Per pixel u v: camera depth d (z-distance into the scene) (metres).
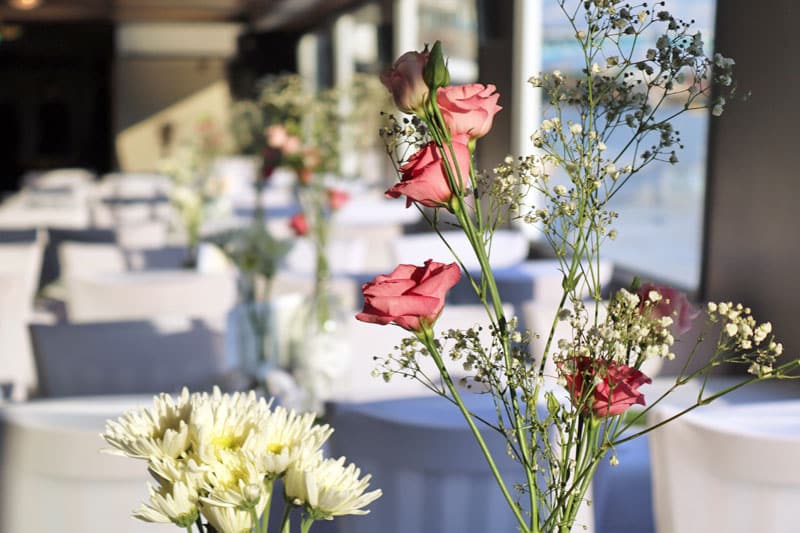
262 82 3.67
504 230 6.74
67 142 20.66
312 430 0.80
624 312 0.77
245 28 17.41
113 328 2.83
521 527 0.81
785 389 2.67
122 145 17.94
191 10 15.78
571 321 0.79
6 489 1.78
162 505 0.73
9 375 3.38
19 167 21.14
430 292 0.78
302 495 0.74
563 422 0.80
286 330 2.70
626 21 0.80
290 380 2.64
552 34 5.99
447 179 0.79
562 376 0.79
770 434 1.75
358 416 1.80
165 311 3.73
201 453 0.74
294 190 2.88
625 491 2.30
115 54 17.80
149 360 2.83
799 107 3.24
